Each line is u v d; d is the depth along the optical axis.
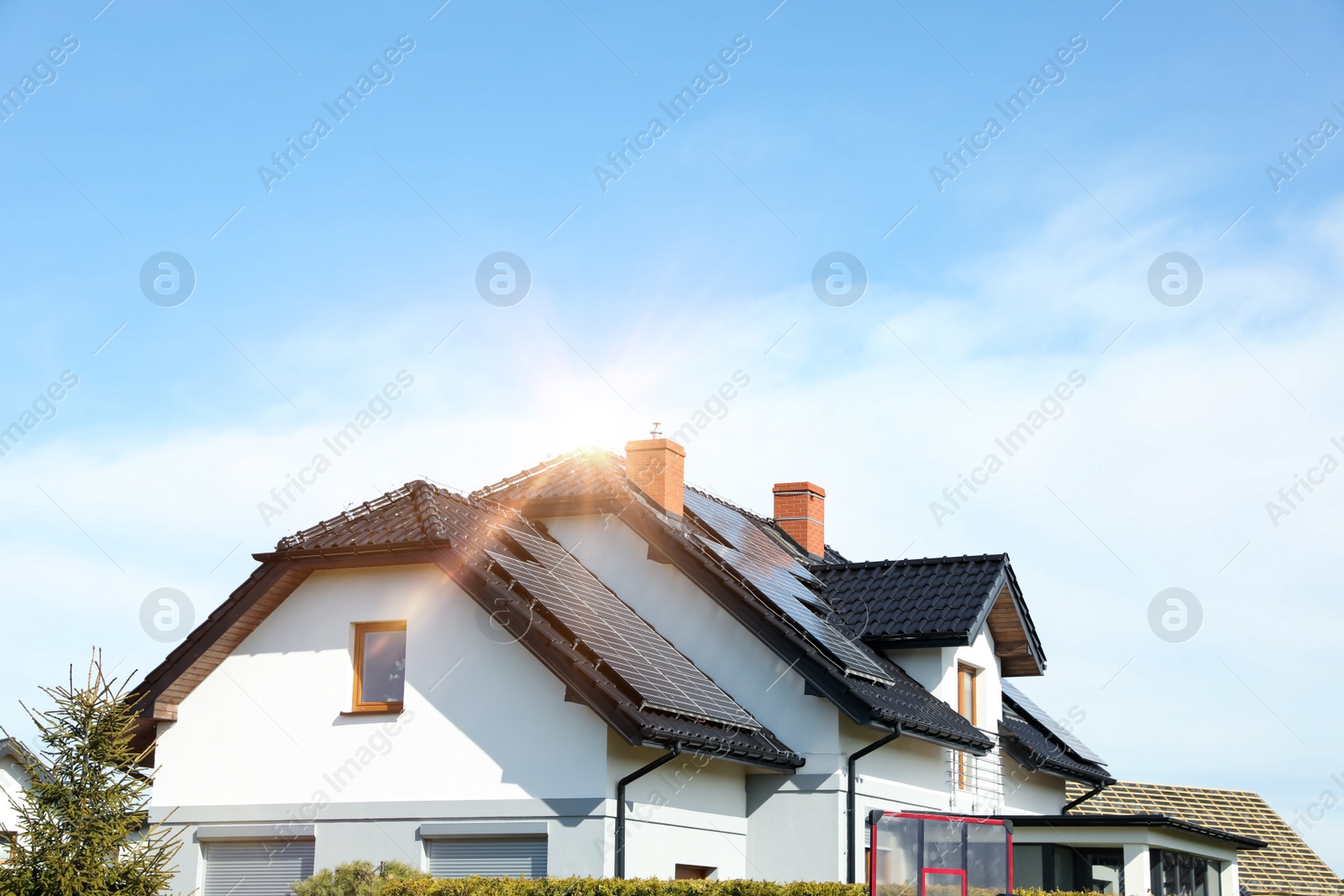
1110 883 20.56
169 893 17.86
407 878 15.99
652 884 15.02
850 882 18.84
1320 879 33.62
